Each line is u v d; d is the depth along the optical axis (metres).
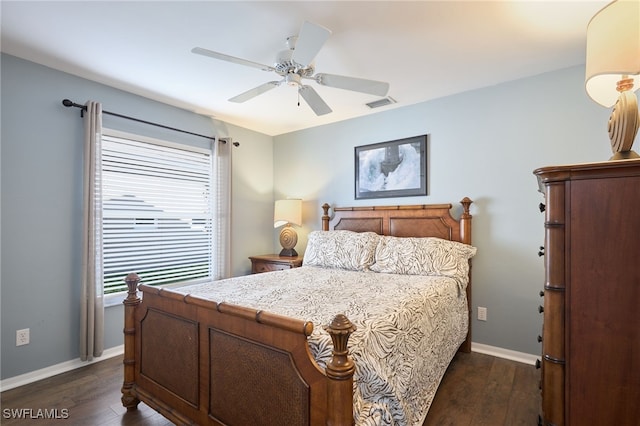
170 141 3.35
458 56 2.36
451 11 1.83
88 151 2.61
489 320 2.86
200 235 3.64
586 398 1.16
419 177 3.27
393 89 2.96
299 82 2.11
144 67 2.51
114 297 2.87
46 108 2.49
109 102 2.86
